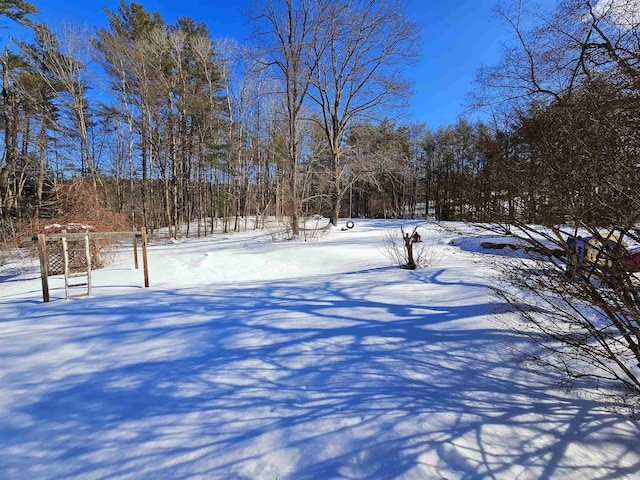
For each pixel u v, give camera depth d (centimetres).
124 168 2598
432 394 226
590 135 177
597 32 616
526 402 217
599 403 216
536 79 732
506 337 307
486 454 171
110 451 179
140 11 2041
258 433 189
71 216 1167
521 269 257
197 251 1413
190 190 2839
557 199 190
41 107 1800
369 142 2172
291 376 254
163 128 2022
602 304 196
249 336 337
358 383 242
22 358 298
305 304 455
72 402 226
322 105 2042
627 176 167
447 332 330
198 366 274
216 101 2475
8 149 1791
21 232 1139
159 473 162
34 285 763
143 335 349
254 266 1038
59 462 171
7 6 1488
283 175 2227
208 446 180
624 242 188
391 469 160
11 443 186
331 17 1683
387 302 446
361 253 1077
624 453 174
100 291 639
